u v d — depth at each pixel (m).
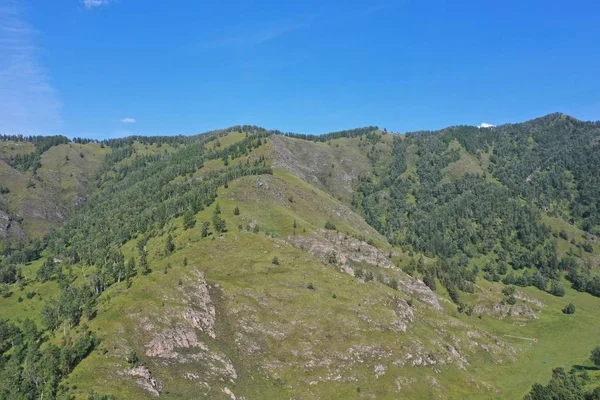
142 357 103.25
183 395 98.06
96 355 99.38
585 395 142.12
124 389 91.62
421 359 139.38
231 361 117.94
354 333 137.38
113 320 112.94
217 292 144.50
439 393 129.00
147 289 128.25
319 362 126.06
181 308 123.44
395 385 125.50
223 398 102.25
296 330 135.25
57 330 133.12
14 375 104.38
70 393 88.31
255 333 132.25
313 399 114.75
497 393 141.00
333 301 150.62
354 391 119.88
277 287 152.88
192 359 110.56
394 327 146.88
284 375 120.81
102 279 177.00
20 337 149.50
